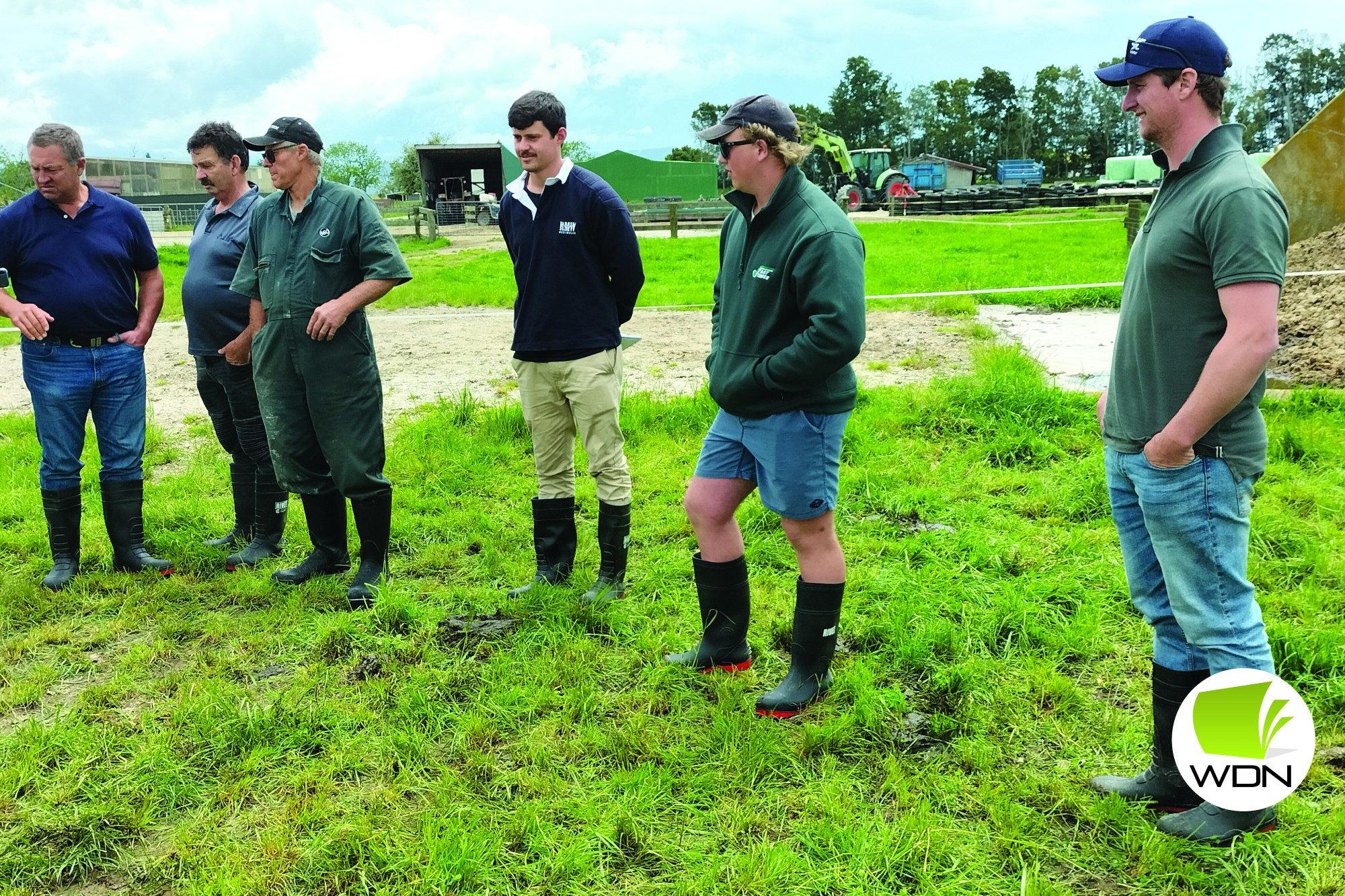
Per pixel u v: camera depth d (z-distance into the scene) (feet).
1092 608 11.34
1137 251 7.44
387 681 10.47
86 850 7.97
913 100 358.64
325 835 8.03
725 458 9.88
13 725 10.02
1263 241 6.40
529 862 7.72
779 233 8.95
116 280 13.57
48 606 12.75
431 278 50.57
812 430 9.15
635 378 24.59
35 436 20.70
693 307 37.29
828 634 9.71
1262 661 7.32
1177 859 7.41
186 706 9.94
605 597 12.30
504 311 38.04
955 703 9.73
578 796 8.45
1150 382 7.25
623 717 9.75
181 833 8.13
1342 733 8.91
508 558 14.08
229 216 13.99
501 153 138.62
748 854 7.66
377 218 12.33
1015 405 18.94
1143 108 6.97
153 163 189.06
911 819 7.90
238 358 13.01
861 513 15.01
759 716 9.57
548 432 12.67
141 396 14.02
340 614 12.23
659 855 7.72
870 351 26.58
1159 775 8.05
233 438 14.87
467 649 11.27
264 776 8.93
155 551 14.80
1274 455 16.24
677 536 14.61
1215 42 6.72
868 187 131.95
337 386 12.30
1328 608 11.19
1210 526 7.12
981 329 27.73
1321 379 20.47
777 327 9.12
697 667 10.52
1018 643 10.89
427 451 18.75
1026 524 14.23
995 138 345.51
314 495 13.25
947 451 17.72
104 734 9.55
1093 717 9.41
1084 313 31.63
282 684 10.68
